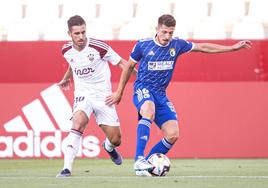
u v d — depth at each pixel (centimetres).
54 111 3756
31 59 3797
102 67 2717
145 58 2567
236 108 3722
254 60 3725
